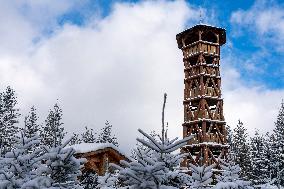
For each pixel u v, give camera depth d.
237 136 53.84
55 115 44.16
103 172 19.47
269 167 37.28
